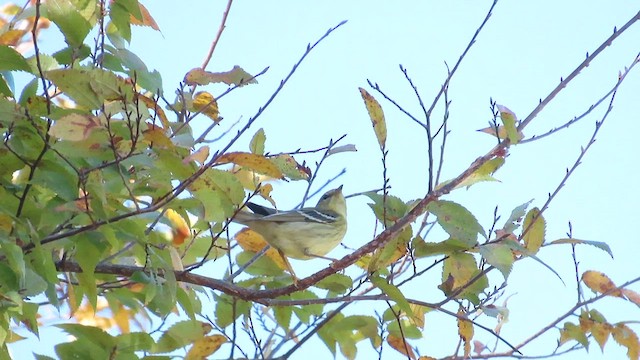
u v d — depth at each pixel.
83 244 9.35
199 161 8.71
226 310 11.80
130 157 8.95
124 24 10.42
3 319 8.77
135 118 8.95
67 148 8.78
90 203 9.23
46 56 10.05
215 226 11.83
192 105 11.09
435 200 10.10
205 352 11.66
